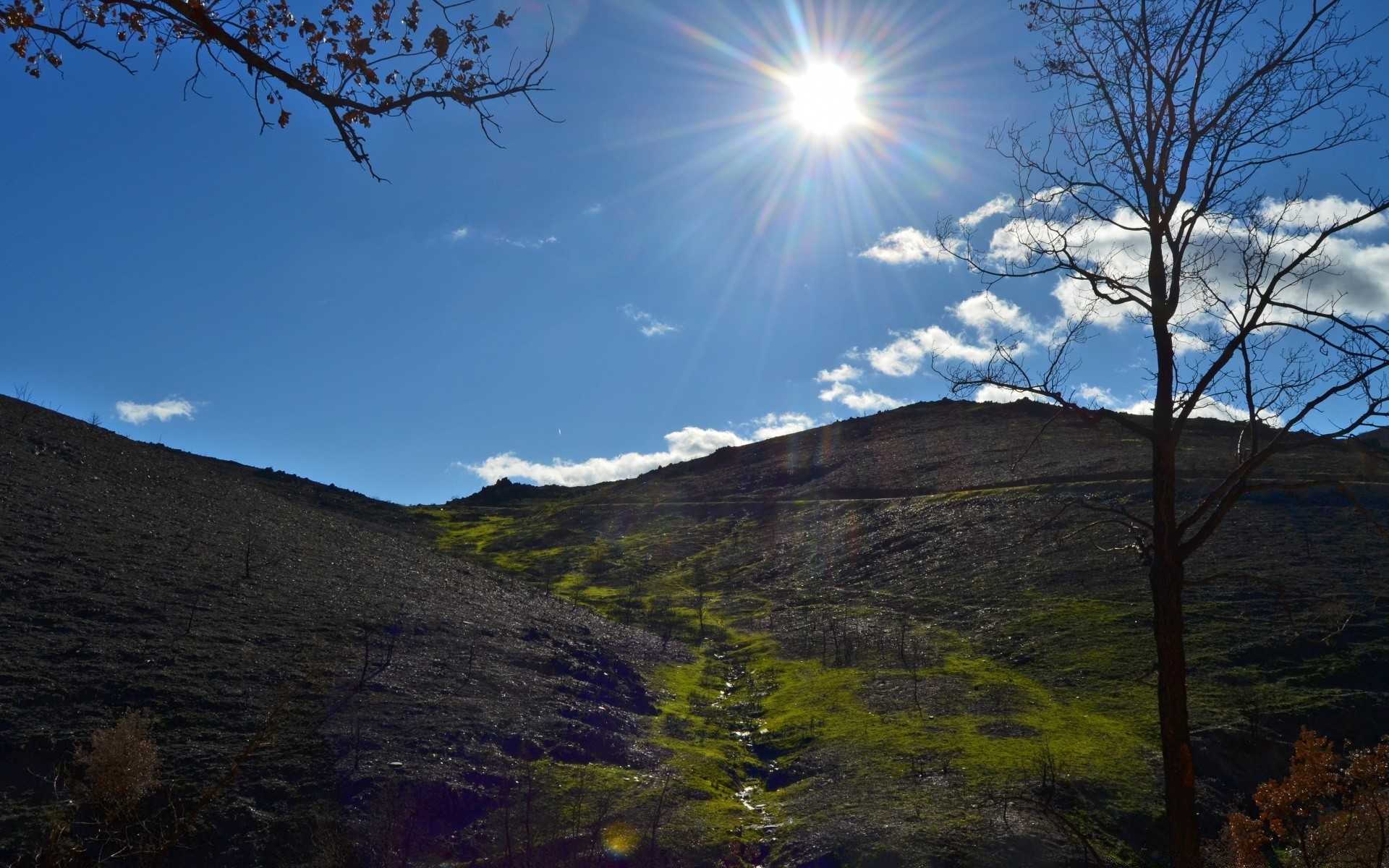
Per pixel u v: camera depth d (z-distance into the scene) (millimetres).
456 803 20266
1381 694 31422
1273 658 34469
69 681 22703
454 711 26062
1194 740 27750
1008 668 37875
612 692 33188
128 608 28578
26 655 23766
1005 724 29766
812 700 34625
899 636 44688
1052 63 9469
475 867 17250
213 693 23875
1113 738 28078
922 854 19859
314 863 17609
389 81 6465
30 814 17016
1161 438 8789
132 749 17156
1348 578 41594
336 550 49375
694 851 19969
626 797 22328
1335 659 33875
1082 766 25297
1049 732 28797
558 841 17406
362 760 21484
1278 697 31000
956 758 26281
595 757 25438
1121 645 37812
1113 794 23484
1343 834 11523
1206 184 8859
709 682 40094
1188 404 8703
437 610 39000
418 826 19078
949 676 36594
